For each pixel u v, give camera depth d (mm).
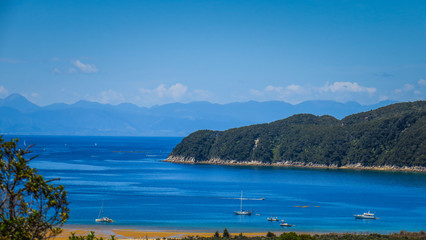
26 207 17469
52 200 17641
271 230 91375
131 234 83500
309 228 94500
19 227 16641
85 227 91000
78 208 117812
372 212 119438
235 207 125188
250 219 105500
